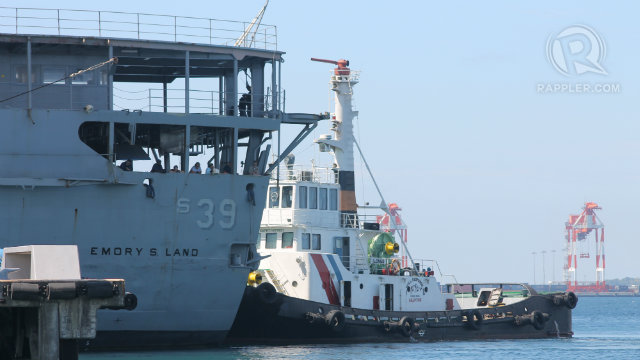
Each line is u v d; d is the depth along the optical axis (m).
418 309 96.06
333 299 88.12
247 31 79.94
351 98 98.88
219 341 79.81
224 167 78.75
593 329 154.62
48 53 76.00
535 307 104.88
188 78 77.06
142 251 74.75
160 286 75.38
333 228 92.38
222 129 82.19
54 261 55.16
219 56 78.88
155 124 77.31
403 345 89.38
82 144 73.31
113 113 74.25
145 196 74.75
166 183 75.31
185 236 75.94
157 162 79.88
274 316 83.19
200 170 78.25
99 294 53.41
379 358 77.81
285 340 85.00
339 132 98.00
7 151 71.94
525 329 103.38
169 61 81.94
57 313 52.72
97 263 73.50
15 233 71.50
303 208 90.19
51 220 72.31
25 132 72.38
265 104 82.69
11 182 71.31
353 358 76.50
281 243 90.44
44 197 72.25
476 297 111.62
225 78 86.12
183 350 78.19
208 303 77.19
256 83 82.94
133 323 75.31
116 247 74.00
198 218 76.31
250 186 78.19
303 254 86.81
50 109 73.38
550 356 85.56
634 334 132.75
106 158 75.12
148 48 76.12
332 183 93.81
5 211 71.38
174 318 76.50
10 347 58.41
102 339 75.56
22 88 75.25
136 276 74.69
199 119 76.81
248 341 84.38
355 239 94.25
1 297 51.78
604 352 90.56
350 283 90.06
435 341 94.62
